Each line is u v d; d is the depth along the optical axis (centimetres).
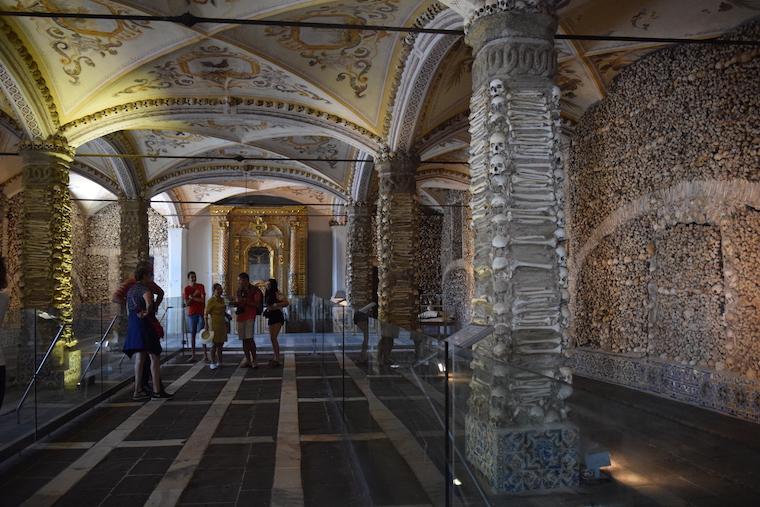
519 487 188
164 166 1466
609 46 788
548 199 427
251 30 789
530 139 430
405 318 966
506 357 409
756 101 625
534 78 435
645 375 785
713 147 686
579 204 994
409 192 978
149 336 736
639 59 828
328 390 732
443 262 2033
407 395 268
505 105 430
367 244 1563
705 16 680
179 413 657
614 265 891
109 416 642
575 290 1002
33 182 887
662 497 147
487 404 217
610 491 156
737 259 648
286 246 2195
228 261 2164
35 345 521
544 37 439
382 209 986
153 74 888
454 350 213
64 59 833
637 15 712
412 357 259
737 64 655
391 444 298
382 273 980
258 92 966
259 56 834
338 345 568
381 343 328
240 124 1146
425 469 235
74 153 937
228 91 959
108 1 692
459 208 1902
